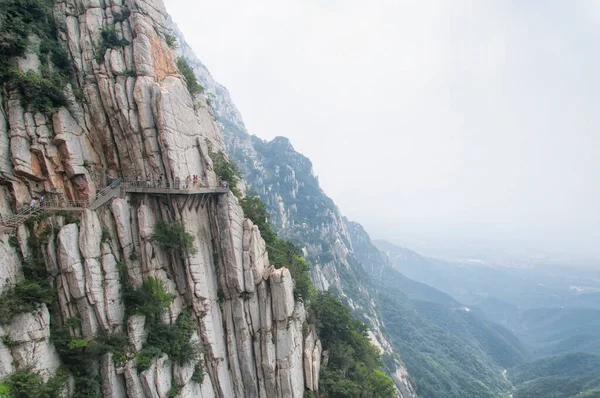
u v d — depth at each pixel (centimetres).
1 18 3109
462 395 14788
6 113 2989
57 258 2906
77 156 3309
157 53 3838
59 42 3562
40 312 2672
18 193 2975
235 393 3894
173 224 3512
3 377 2378
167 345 3222
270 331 4025
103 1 3803
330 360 5091
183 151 3709
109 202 3334
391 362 13475
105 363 2909
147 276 3338
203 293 3619
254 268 4022
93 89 3519
